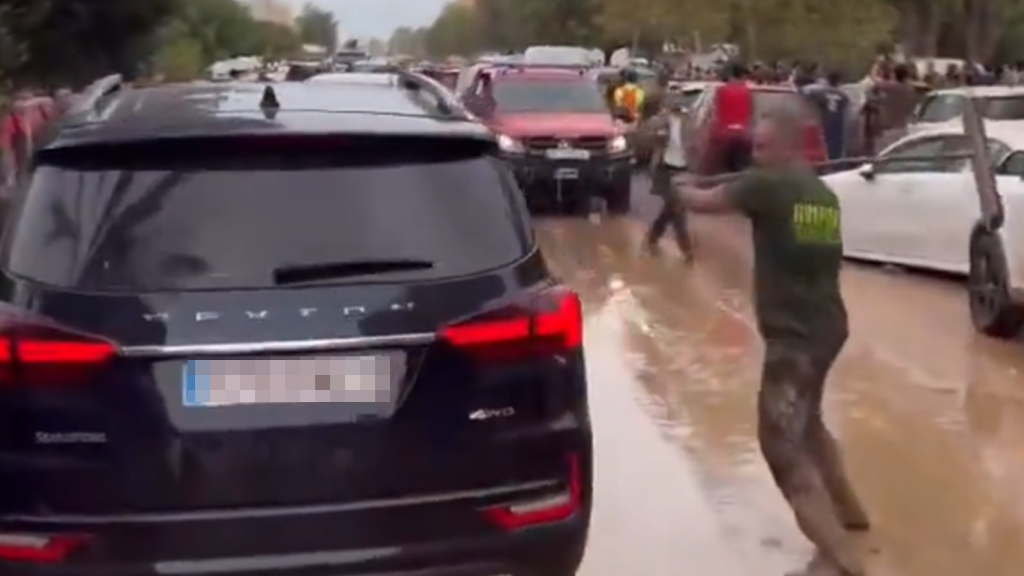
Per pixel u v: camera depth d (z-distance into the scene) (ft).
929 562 19.69
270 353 13.66
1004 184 34.83
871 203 46.34
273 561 13.73
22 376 13.65
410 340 13.91
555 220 62.23
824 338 19.10
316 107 16.11
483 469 14.21
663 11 199.93
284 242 14.14
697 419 27.35
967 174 41.70
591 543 20.49
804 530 19.26
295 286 13.89
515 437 14.33
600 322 37.76
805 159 19.15
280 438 13.69
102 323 13.62
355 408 13.80
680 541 20.59
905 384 30.14
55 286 13.88
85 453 13.64
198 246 14.03
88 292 13.80
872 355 33.04
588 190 63.05
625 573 19.34
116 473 13.61
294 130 14.49
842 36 148.66
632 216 63.46
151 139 14.32
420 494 14.02
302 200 14.38
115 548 13.65
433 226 14.55
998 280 34.24
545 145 62.64
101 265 13.97
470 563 14.26
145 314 13.64
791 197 18.89
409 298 14.02
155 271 13.92
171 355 13.56
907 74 81.56
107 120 15.20
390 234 14.37
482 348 14.16
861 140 70.69
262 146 14.46
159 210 14.21
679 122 62.28
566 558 14.93
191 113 15.51
